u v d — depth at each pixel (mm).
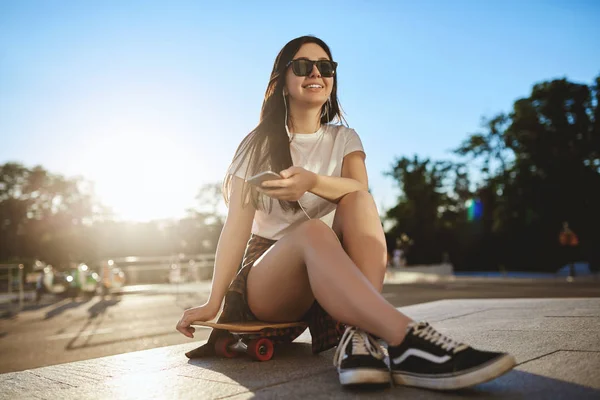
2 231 50875
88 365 2422
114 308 13594
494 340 2451
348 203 2074
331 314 1826
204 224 42688
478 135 41000
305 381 1835
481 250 43469
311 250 1877
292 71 2445
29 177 52281
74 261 48938
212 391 1759
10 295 16500
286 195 1961
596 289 16500
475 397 1533
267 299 2158
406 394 1616
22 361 6145
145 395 1769
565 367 1798
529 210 37844
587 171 36156
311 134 2514
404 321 1701
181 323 2191
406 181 49156
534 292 15195
